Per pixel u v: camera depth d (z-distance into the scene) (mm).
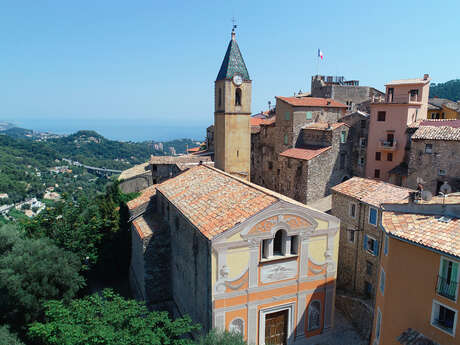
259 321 25125
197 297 25812
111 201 45156
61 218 42781
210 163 49938
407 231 19391
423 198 21938
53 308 22703
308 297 26719
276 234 26000
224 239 22828
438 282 17625
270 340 26312
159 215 36000
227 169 43312
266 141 67125
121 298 23047
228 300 23766
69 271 33031
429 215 20484
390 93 54094
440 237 17938
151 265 31844
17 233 39406
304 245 25766
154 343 18578
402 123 49750
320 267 26781
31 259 32531
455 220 19172
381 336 21062
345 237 35000
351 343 27906
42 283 31391
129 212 40469
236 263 23578
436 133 40969
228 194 28328
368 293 32656
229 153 43094
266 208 23672
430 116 63594
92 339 18859
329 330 28203
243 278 23984
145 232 32250
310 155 52656
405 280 19375
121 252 42500
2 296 31438
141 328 19984
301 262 25938
